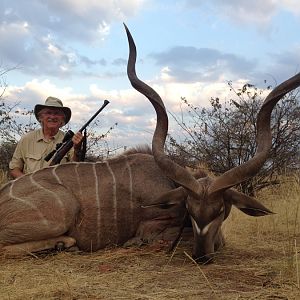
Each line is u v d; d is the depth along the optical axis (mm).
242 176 2119
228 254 2352
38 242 2311
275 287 1799
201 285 1826
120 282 1863
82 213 2404
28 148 2895
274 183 4422
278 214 3240
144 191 2506
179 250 2355
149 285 1825
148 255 2295
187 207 2172
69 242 2354
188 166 2809
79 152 2770
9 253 2264
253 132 4484
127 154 2674
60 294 1713
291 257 2068
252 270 2031
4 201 2361
